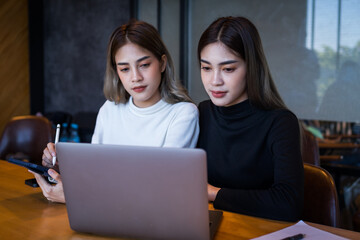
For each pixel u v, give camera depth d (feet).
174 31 11.32
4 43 14.33
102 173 2.86
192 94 11.09
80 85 14.23
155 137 4.93
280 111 3.99
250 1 9.89
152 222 2.87
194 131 4.72
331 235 3.07
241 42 3.74
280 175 3.71
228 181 4.25
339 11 8.46
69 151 2.89
